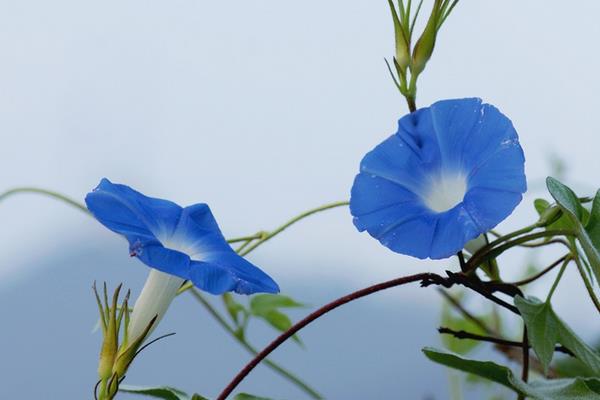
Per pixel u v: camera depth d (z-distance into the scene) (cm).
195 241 98
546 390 98
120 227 95
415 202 97
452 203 98
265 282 96
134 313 97
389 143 98
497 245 101
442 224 96
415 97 100
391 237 97
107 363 96
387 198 97
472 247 100
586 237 96
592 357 98
